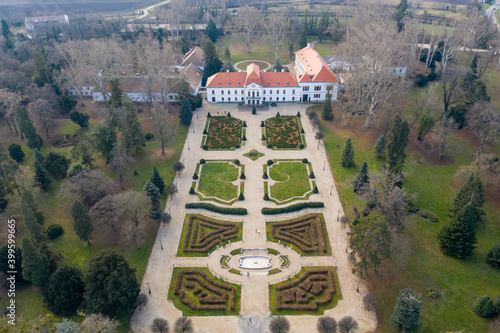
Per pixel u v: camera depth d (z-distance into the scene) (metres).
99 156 129.12
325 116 155.50
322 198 112.62
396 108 156.00
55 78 165.88
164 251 94.88
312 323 76.88
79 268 87.75
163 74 154.00
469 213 85.94
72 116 147.12
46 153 134.00
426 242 95.62
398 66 178.38
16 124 150.38
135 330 75.50
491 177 107.75
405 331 73.06
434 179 119.31
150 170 126.06
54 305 76.38
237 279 87.38
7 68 175.12
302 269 89.56
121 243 95.75
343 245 96.38
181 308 80.44
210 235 99.56
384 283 85.25
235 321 77.62
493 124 115.06
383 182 90.75
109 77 162.25
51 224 99.81
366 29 160.25
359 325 76.25
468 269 87.81
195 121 157.75
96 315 70.62
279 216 106.06
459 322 75.69
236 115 162.62
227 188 117.56
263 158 132.75
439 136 135.38
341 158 127.25
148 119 157.88
